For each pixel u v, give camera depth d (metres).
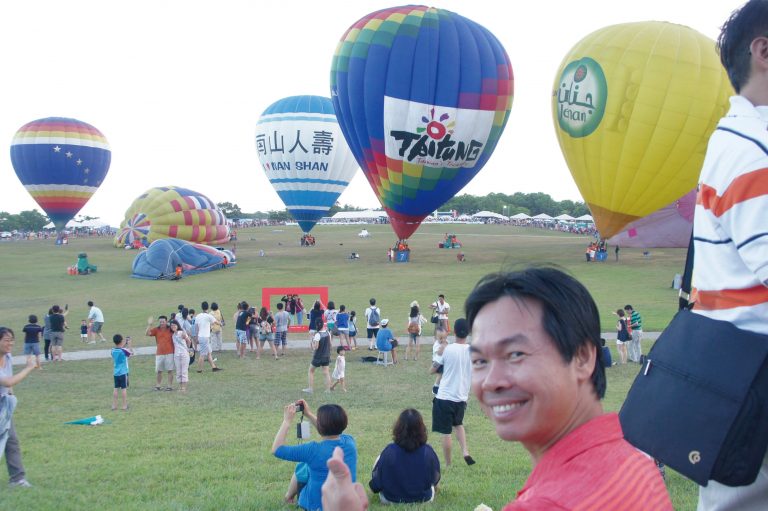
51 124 64.25
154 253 45.62
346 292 36.22
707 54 29.09
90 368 20.00
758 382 1.80
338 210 174.12
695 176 30.17
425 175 35.19
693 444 1.83
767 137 1.88
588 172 31.55
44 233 117.31
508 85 34.84
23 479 8.45
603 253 47.59
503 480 8.03
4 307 34.81
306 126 51.06
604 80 29.62
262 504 7.30
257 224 147.50
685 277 2.27
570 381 1.47
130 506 7.37
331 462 2.01
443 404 8.74
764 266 1.77
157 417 13.46
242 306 21.52
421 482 7.05
